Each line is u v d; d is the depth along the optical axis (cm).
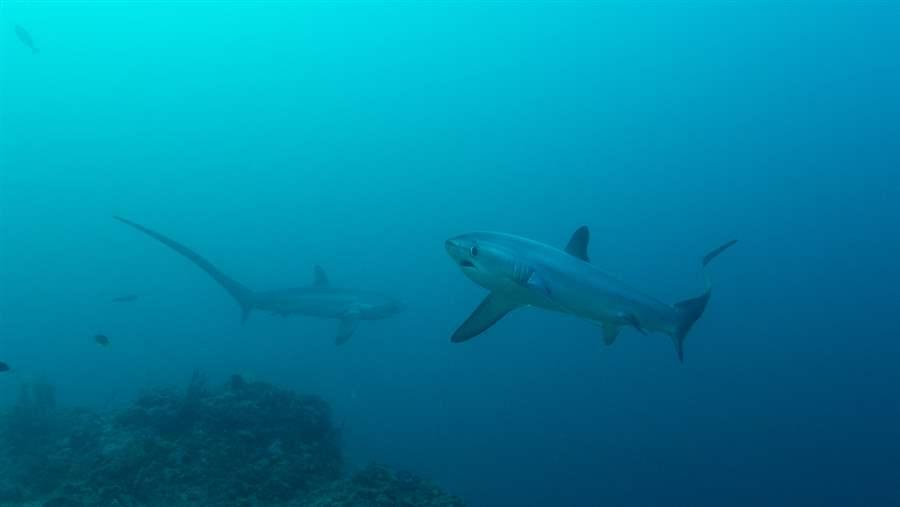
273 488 852
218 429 982
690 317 699
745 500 2597
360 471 898
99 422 1076
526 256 562
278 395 1090
